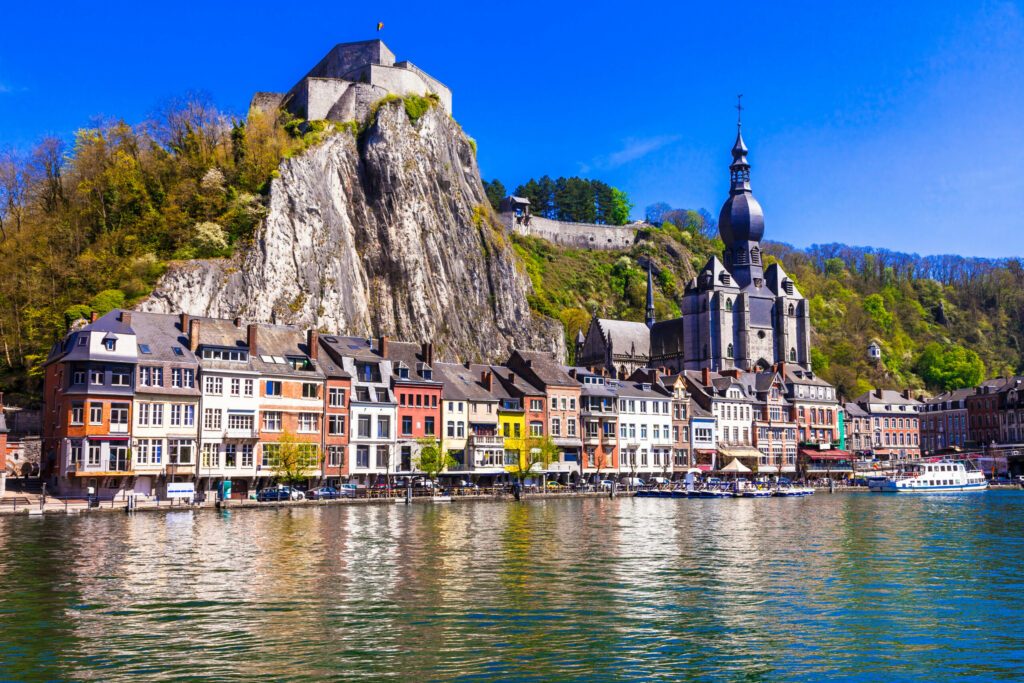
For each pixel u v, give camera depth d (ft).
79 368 283.38
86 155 439.63
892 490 416.05
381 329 517.96
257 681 91.66
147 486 290.56
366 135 544.62
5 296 376.27
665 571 152.25
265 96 578.66
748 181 654.53
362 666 96.48
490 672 95.14
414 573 147.95
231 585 136.56
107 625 112.27
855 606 125.39
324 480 323.37
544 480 380.37
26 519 229.86
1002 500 352.08
